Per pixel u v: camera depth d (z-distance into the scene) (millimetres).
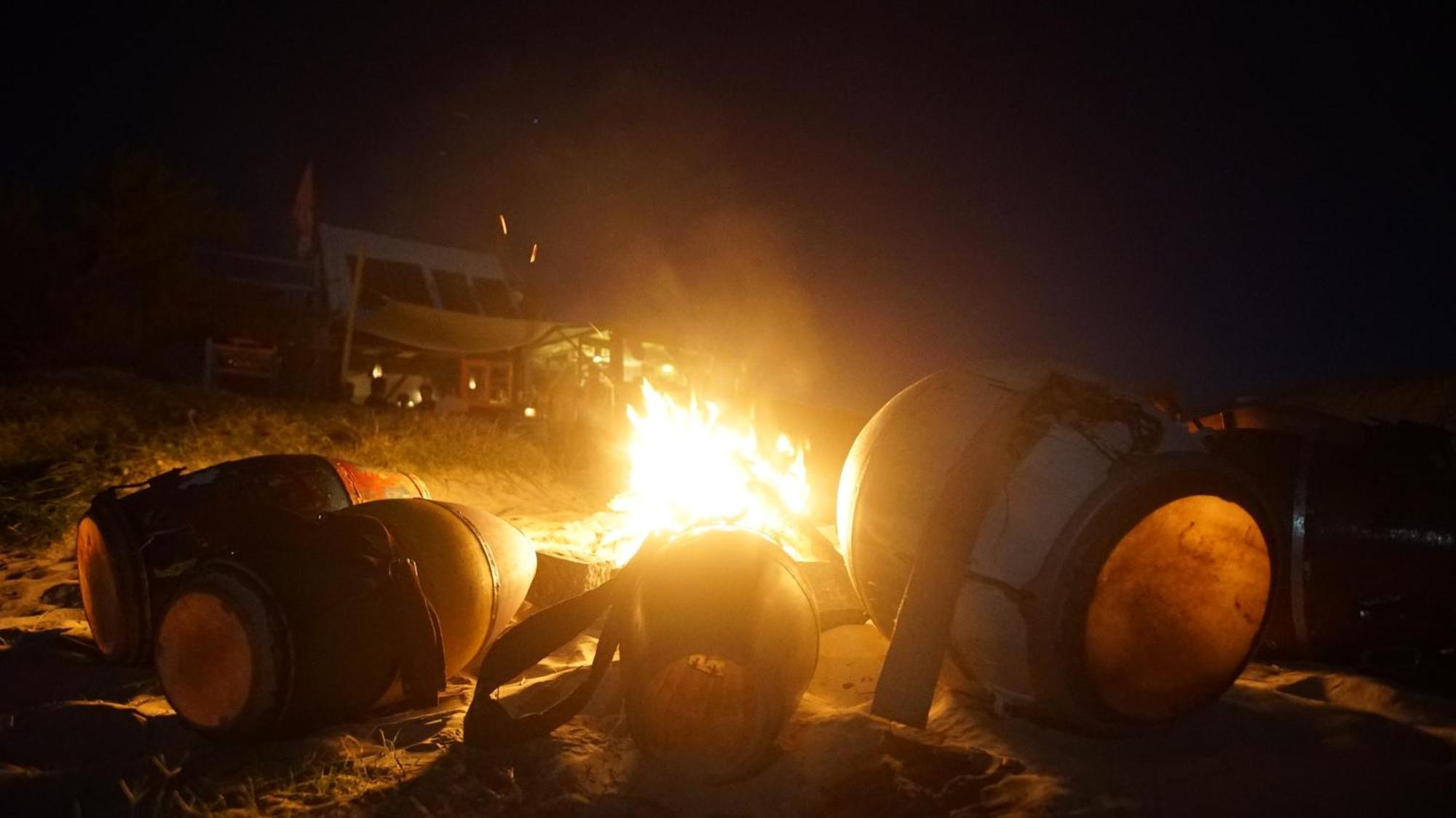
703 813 3605
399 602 4227
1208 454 3865
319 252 28328
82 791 3688
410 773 3814
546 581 6176
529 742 4047
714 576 3988
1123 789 3625
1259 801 3498
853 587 5258
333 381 24938
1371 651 4809
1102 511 3709
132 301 22000
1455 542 4617
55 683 4773
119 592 4727
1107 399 4109
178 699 3992
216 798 3621
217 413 12781
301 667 3885
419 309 21547
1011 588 3812
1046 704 3855
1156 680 3891
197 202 23250
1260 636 4074
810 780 3799
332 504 5480
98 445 10547
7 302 19625
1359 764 3732
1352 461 4867
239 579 3922
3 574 7293
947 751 3898
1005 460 3986
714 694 4066
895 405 4688
